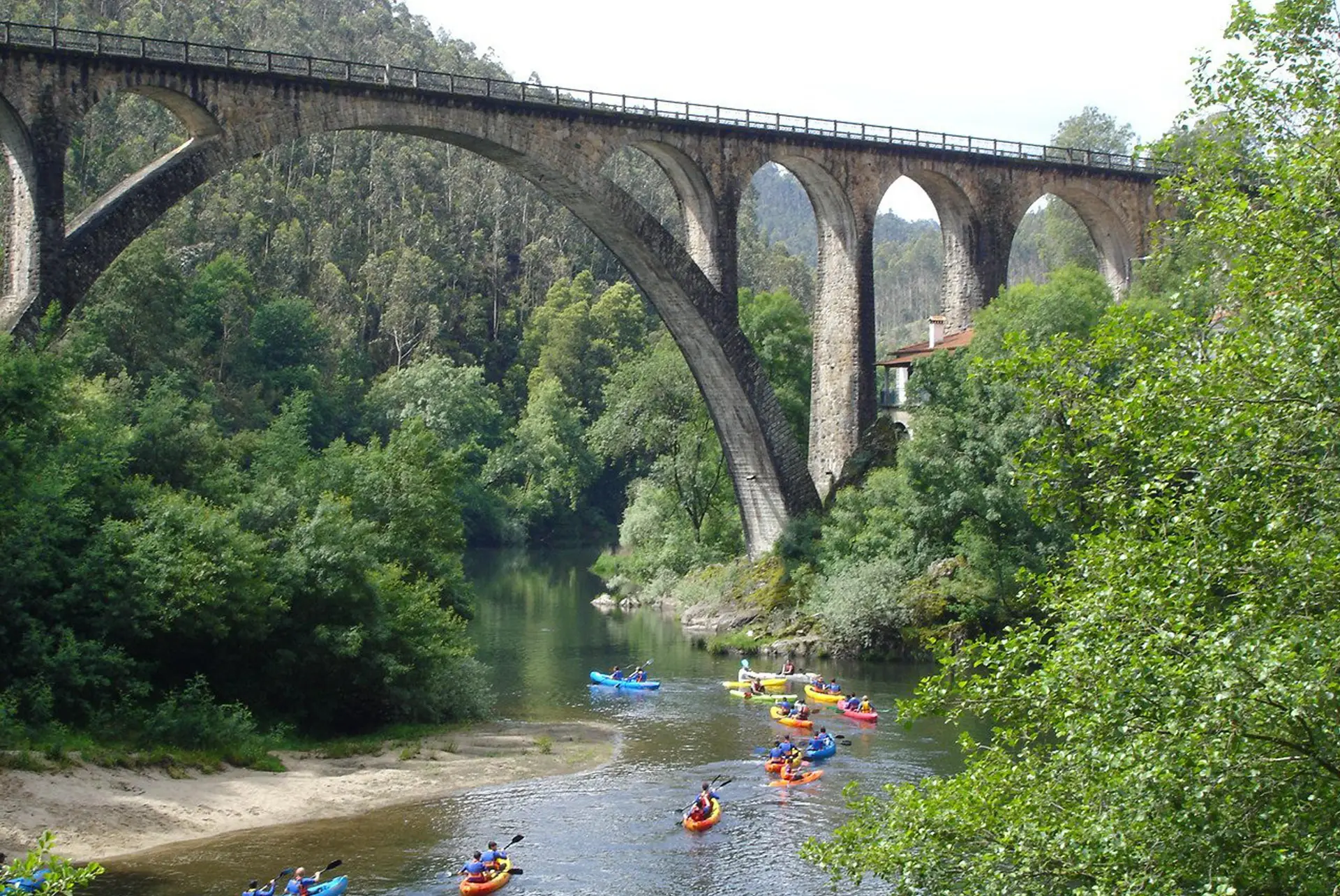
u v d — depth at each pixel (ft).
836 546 193.36
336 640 127.65
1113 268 231.50
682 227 588.09
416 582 150.30
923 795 58.59
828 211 205.98
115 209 137.59
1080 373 57.98
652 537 270.46
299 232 431.02
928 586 181.06
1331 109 52.21
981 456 176.55
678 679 171.53
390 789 112.68
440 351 447.83
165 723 112.88
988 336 180.65
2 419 115.14
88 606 114.32
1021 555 174.09
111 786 101.09
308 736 130.93
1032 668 90.33
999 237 212.23
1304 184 50.08
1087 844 48.67
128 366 260.62
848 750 128.98
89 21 431.43
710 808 104.22
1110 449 55.36
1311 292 50.44
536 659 186.29
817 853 56.80
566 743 133.08
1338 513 49.70
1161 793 46.83
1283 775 46.85
